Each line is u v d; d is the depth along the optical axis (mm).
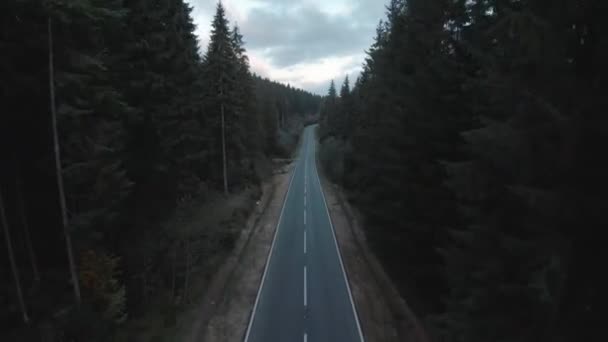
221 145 31859
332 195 41375
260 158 53438
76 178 11953
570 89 5875
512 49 7055
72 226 11195
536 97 6117
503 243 7371
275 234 28141
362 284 19766
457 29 13617
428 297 15836
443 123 13555
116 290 13156
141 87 16109
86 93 12000
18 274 11680
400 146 16391
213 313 16719
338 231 28844
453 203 13445
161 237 17062
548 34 5926
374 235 20984
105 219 12812
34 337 10102
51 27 10258
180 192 20766
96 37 11992
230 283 19734
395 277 19453
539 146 6266
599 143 5746
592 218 5711
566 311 5973
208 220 20984
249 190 35250
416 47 15359
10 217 12133
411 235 15812
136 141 17016
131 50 15844
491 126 7023
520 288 7055
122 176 13172
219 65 30406
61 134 11883
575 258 5820
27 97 10977
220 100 30719
